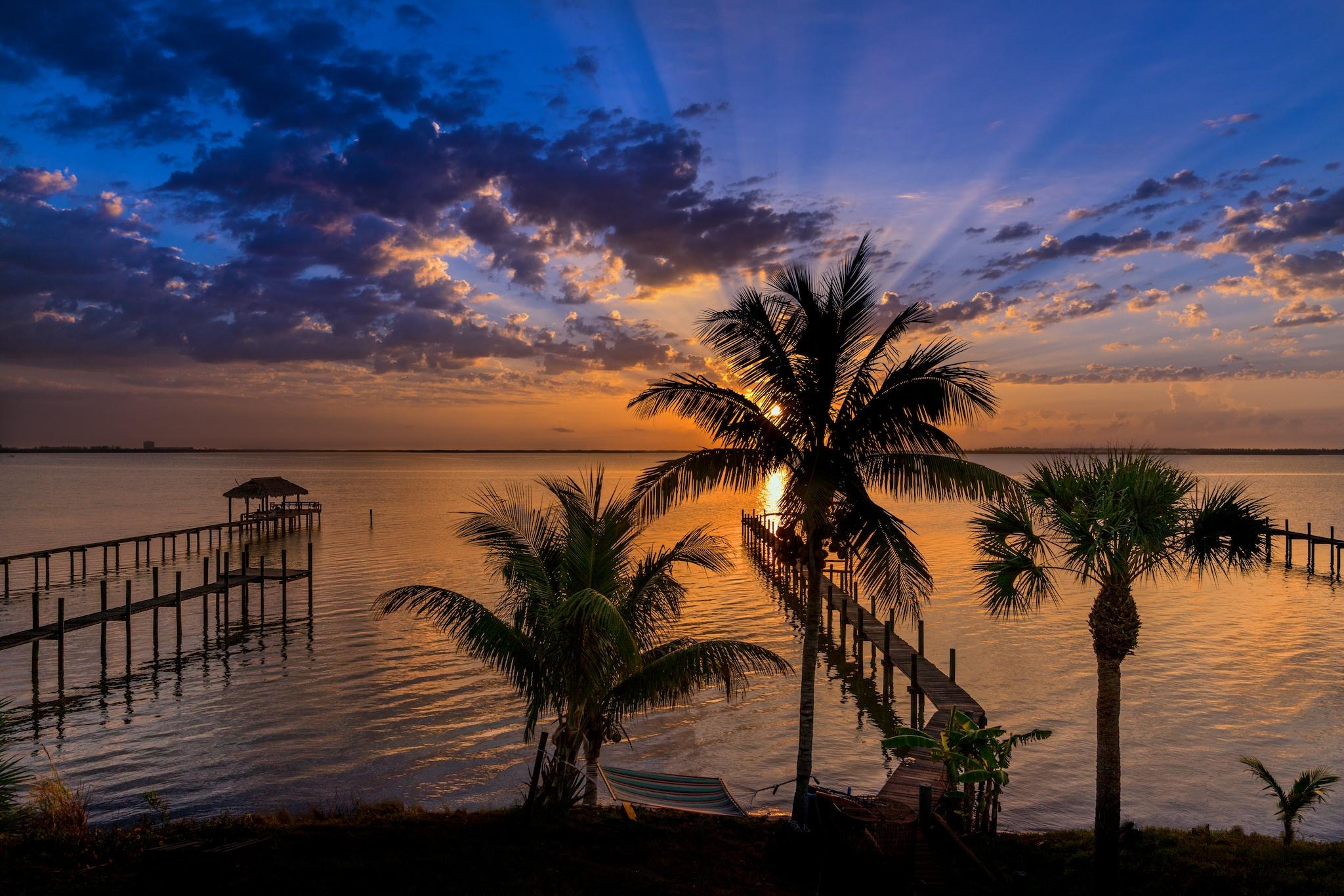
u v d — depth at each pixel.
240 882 11.55
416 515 104.62
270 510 81.56
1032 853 14.70
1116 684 12.95
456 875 12.09
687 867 13.02
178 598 35.28
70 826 13.67
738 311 14.88
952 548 76.06
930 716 28.81
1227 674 32.28
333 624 40.78
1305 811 20.19
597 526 15.58
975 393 13.94
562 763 15.52
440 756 23.42
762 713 28.45
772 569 59.81
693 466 15.32
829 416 15.19
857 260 14.76
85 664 33.47
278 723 26.14
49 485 171.00
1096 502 12.70
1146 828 16.66
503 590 49.72
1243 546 12.35
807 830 13.42
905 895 12.43
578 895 11.65
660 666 15.04
